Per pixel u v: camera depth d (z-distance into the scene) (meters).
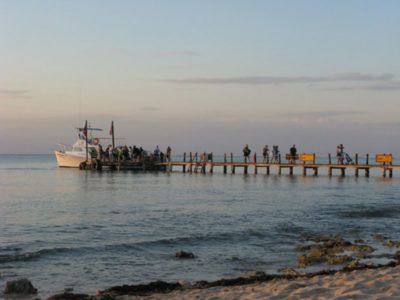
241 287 11.97
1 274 14.13
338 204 32.22
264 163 60.25
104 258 16.41
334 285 10.80
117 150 70.19
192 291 11.80
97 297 11.33
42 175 66.06
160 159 70.81
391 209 29.84
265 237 20.52
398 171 87.25
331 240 19.59
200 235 20.58
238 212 28.02
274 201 33.84
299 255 17.17
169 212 27.95
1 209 29.44
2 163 145.75
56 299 11.14
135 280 13.79
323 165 56.38
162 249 17.98
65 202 33.28
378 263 15.67
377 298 9.04
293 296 9.88
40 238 19.84
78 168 75.19
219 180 54.53
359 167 54.69
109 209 29.34
